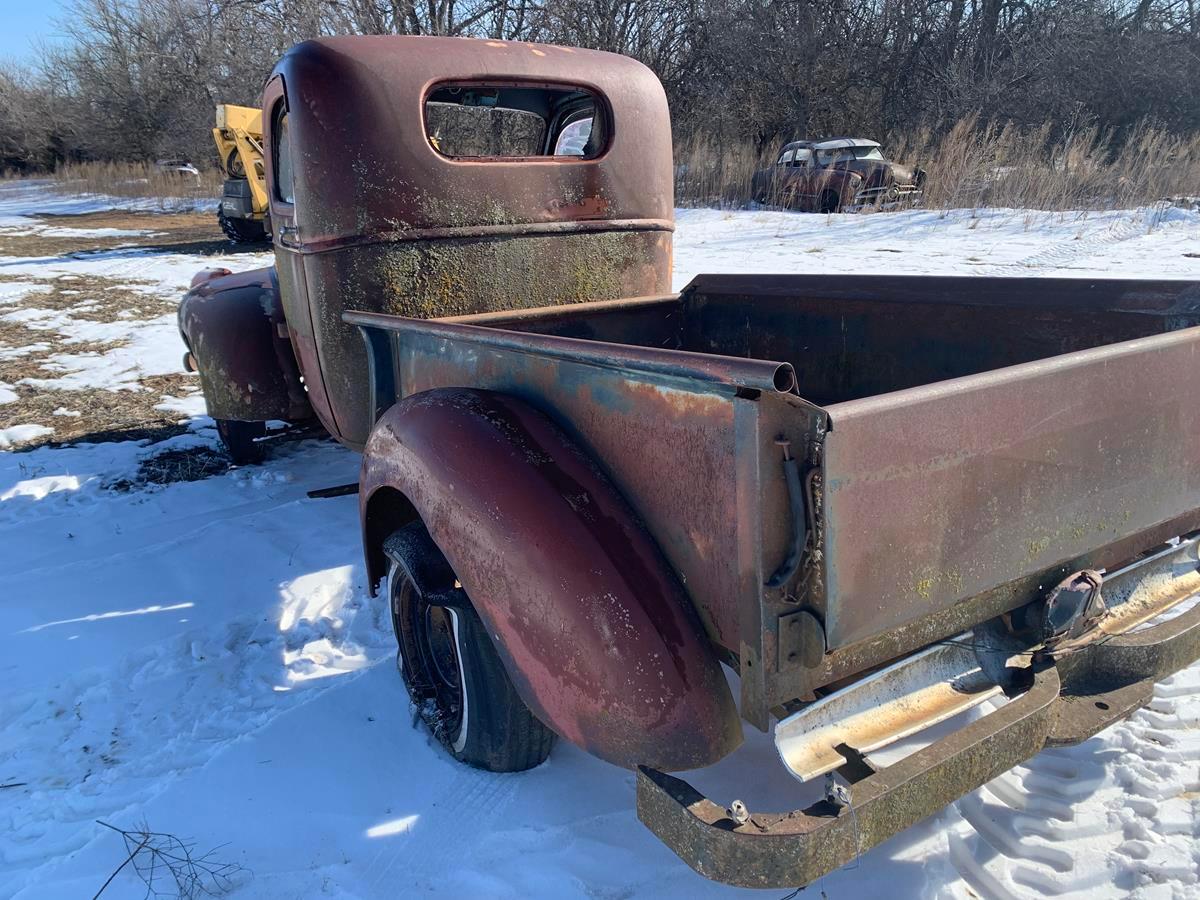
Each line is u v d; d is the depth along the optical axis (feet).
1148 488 6.55
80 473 16.60
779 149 53.21
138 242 52.31
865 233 37.65
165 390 21.99
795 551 4.95
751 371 4.65
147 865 7.26
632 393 5.89
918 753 5.56
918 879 6.68
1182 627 6.84
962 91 63.46
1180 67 60.64
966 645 6.16
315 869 7.16
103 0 101.60
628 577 5.82
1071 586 6.19
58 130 122.52
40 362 24.62
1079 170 42.14
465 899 6.80
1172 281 8.09
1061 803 7.43
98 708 9.62
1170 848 6.89
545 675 6.09
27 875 7.32
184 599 11.79
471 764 8.12
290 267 11.23
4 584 12.32
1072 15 66.18
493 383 7.50
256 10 84.33
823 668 5.38
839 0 70.49
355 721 8.88
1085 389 5.93
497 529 6.28
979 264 28.94
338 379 10.64
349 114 9.71
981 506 5.53
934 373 10.00
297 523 13.93
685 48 73.10
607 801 7.66
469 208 10.36
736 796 7.50
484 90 11.81
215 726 9.19
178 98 99.60
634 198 11.46
